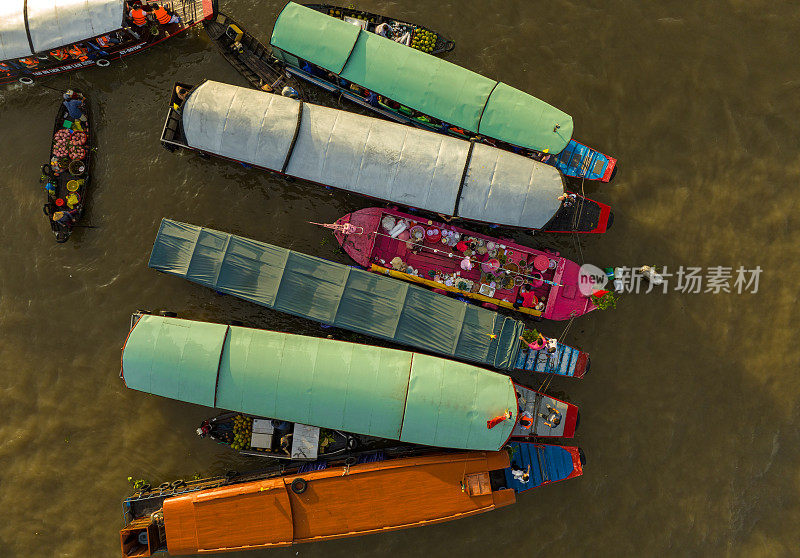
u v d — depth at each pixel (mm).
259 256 16688
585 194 18703
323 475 16234
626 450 18391
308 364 16047
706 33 18641
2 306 18562
